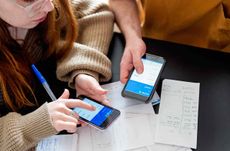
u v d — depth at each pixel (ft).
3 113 2.26
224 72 2.44
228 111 2.20
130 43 2.57
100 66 2.39
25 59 2.47
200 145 2.02
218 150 2.01
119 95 2.31
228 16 2.65
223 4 2.57
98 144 2.04
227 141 2.05
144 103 2.24
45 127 1.98
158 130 2.09
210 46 2.89
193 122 2.13
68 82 2.40
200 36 2.89
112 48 2.68
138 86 2.27
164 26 2.93
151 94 2.22
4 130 2.02
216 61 2.52
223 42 2.78
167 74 2.43
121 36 2.78
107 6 2.86
